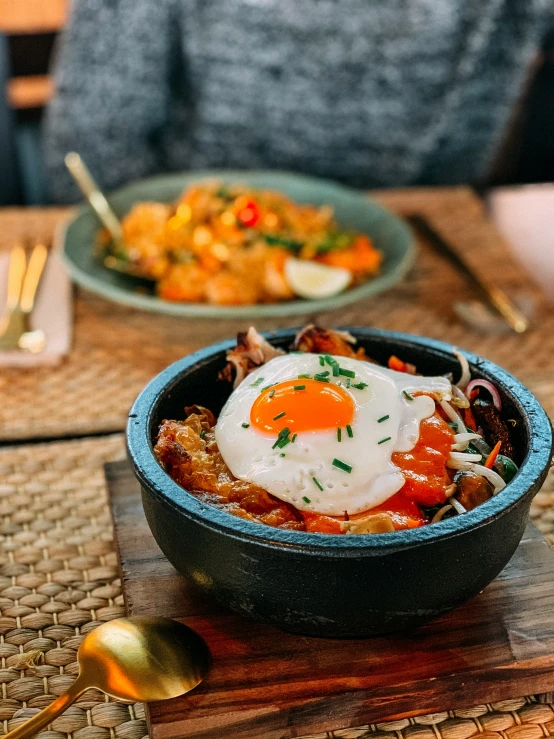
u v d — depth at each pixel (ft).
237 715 0.94
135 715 0.99
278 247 2.08
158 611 1.07
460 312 1.94
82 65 3.22
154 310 1.84
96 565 1.22
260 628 1.05
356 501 1.02
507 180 3.70
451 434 1.11
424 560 0.88
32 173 3.98
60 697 0.94
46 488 1.38
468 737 0.97
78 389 1.67
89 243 2.13
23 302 1.96
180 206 2.22
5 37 3.03
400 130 3.46
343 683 0.97
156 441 1.09
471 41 3.27
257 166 3.51
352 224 2.33
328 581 0.89
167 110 3.47
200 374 1.20
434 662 1.00
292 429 1.05
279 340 1.26
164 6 3.16
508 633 1.03
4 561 1.22
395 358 1.24
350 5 3.19
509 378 1.14
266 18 3.21
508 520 0.92
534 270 2.25
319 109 3.39
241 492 1.03
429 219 2.48
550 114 3.48
